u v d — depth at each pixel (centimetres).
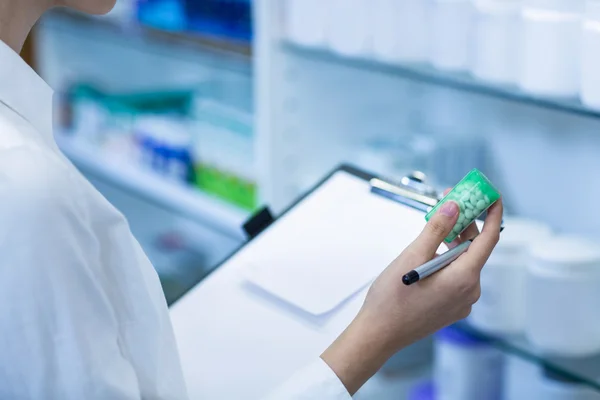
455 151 179
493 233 88
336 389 87
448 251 87
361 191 119
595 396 144
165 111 250
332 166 193
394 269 88
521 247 144
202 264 242
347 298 104
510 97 139
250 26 195
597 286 137
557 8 130
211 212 214
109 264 76
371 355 89
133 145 253
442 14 151
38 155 71
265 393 99
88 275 72
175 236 252
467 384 163
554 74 132
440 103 190
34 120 80
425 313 87
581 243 143
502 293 145
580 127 160
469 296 87
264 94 182
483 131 181
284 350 103
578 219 164
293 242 116
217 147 221
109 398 74
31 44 295
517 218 158
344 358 88
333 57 169
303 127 188
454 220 86
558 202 168
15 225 69
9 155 70
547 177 169
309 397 87
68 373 73
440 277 85
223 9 202
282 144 186
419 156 177
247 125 210
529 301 142
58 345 72
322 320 104
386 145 182
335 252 111
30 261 69
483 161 181
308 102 187
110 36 265
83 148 274
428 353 189
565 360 141
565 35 130
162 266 247
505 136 176
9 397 74
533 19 132
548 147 167
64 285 71
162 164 241
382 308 88
